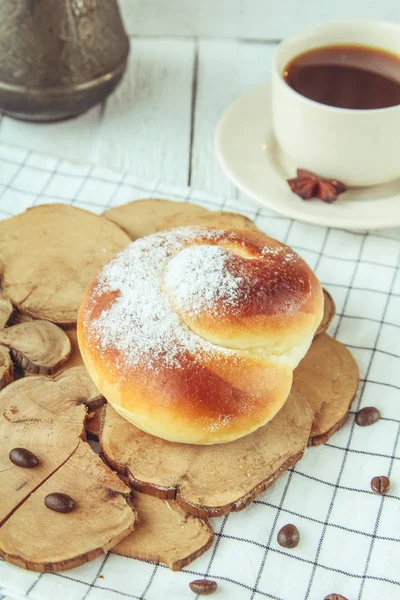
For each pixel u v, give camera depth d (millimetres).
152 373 441
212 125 657
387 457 471
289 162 584
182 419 439
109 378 449
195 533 441
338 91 568
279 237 570
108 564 436
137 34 735
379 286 544
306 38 587
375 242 567
